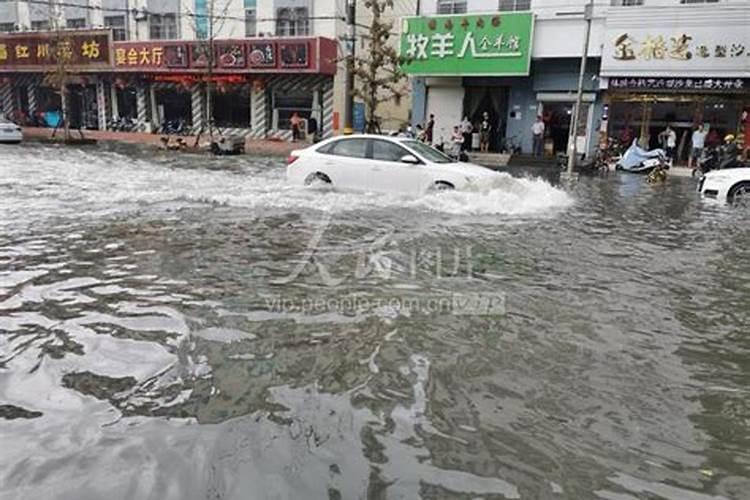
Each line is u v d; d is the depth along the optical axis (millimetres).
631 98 22000
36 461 2812
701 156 20047
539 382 3785
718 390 3756
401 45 24062
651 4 20953
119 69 30391
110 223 8398
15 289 5352
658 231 9141
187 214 9219
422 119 25578
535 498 2654
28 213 9023
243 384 3631
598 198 13078
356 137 11938
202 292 5363
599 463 2936
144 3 30234
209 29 28469
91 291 5328
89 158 19516
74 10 32062
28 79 35219
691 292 5855
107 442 2980
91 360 3918
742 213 11180
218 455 2889
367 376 3787
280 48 26953
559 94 23234
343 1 26719
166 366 3850
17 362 3875
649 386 3785
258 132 29859
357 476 2762
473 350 4246
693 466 2939
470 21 22703
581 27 21438
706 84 20172
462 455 2965
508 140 24328
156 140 28672
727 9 19312
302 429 3150
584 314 5090
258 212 9500
